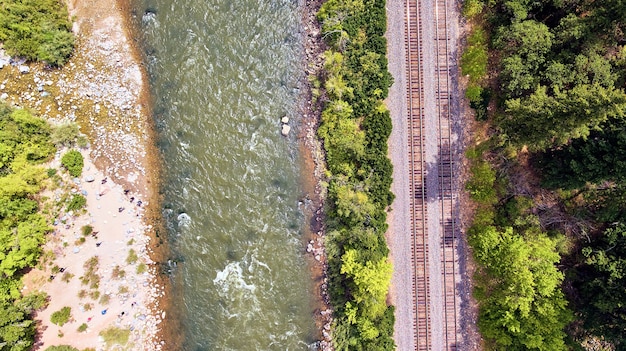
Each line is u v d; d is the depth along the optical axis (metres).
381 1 37.72
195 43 40.88
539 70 34.34
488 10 37.09
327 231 40.59
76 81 40.53
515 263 34.25
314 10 40.38
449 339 39.22
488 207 38.56
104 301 40.19
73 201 40.03
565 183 34.47
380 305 36.84
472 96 37.91
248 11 40.78
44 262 39.62
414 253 39.00
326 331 40.78
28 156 39.12
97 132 40.78
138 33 40.88
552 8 34.81
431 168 38.81
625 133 29.92
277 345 40.97
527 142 32.94
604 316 35.03
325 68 39.09
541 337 34.94
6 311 36.47
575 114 28.75
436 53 38.34
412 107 38.53
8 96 40.12
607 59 32.97
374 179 38.31
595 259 34.31
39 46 39.03
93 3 40.53
